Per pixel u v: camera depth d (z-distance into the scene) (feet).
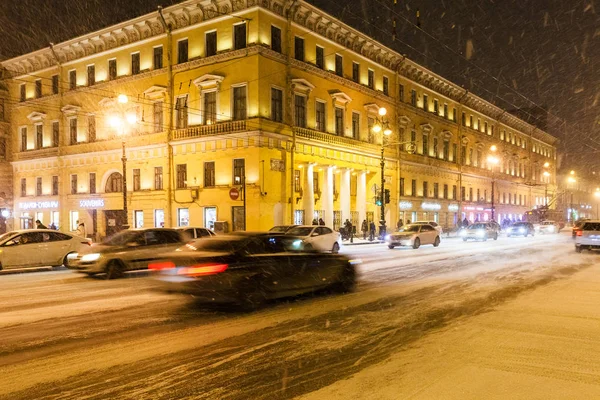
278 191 110.22
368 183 147.43
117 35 127.75
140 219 124.16
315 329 26.35
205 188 112.78
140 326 27.32
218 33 111.75
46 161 145.79
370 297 36.58
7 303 34.81
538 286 42.11
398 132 156.35
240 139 107.34
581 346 22.76
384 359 20.76
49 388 17.39
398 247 100.68
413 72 167.32
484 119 226.17
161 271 32.42
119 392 16.98
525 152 273.33
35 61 147.33
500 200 240.73
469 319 28.71
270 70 108.68
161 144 119.24
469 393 16.65
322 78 124.36
